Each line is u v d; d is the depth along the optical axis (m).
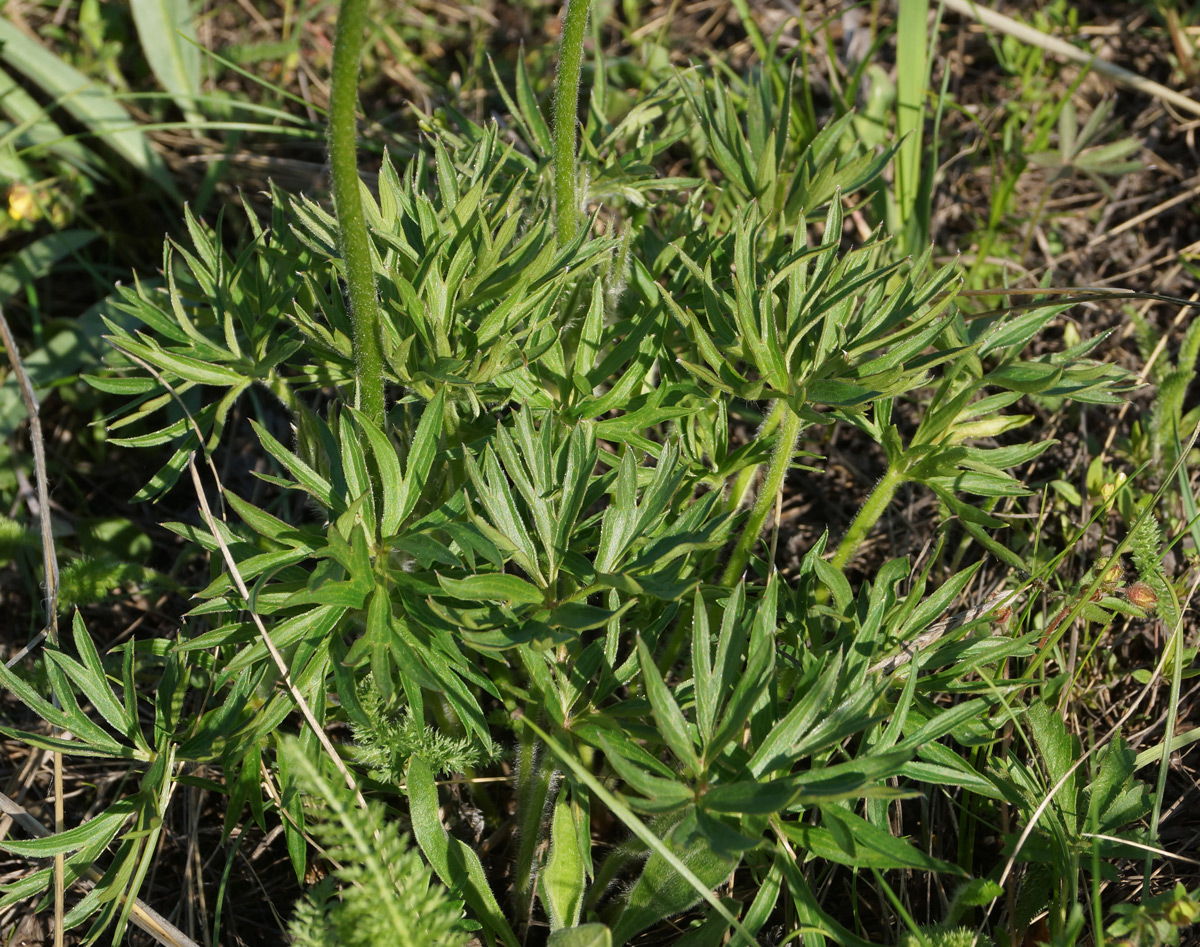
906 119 0.59
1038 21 0.69
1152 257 0.62
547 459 0.41
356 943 0.38
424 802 0.41
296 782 0.41
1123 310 0.59
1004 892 0.43
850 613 0.42
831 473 0.57
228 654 0.45
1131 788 0.43
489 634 0.39
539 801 0.43
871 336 0.43
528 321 0.44
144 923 0.41
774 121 0.56
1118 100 0.68
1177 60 0.68
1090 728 0.47
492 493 0.40
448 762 0.42
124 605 0.55
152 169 0.66
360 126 0.68
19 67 0.66
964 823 0.45
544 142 0.51
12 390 0.59
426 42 0.77
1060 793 0.43
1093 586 0.45
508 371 0.43
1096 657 0.50
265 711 0.41
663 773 0.39
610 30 0.76
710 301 0.43
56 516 0.58
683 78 0.52
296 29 0.74
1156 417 0.53
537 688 0.41
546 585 0.40
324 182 0.67
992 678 0.45
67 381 0.59
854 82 0.61
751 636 0.40
